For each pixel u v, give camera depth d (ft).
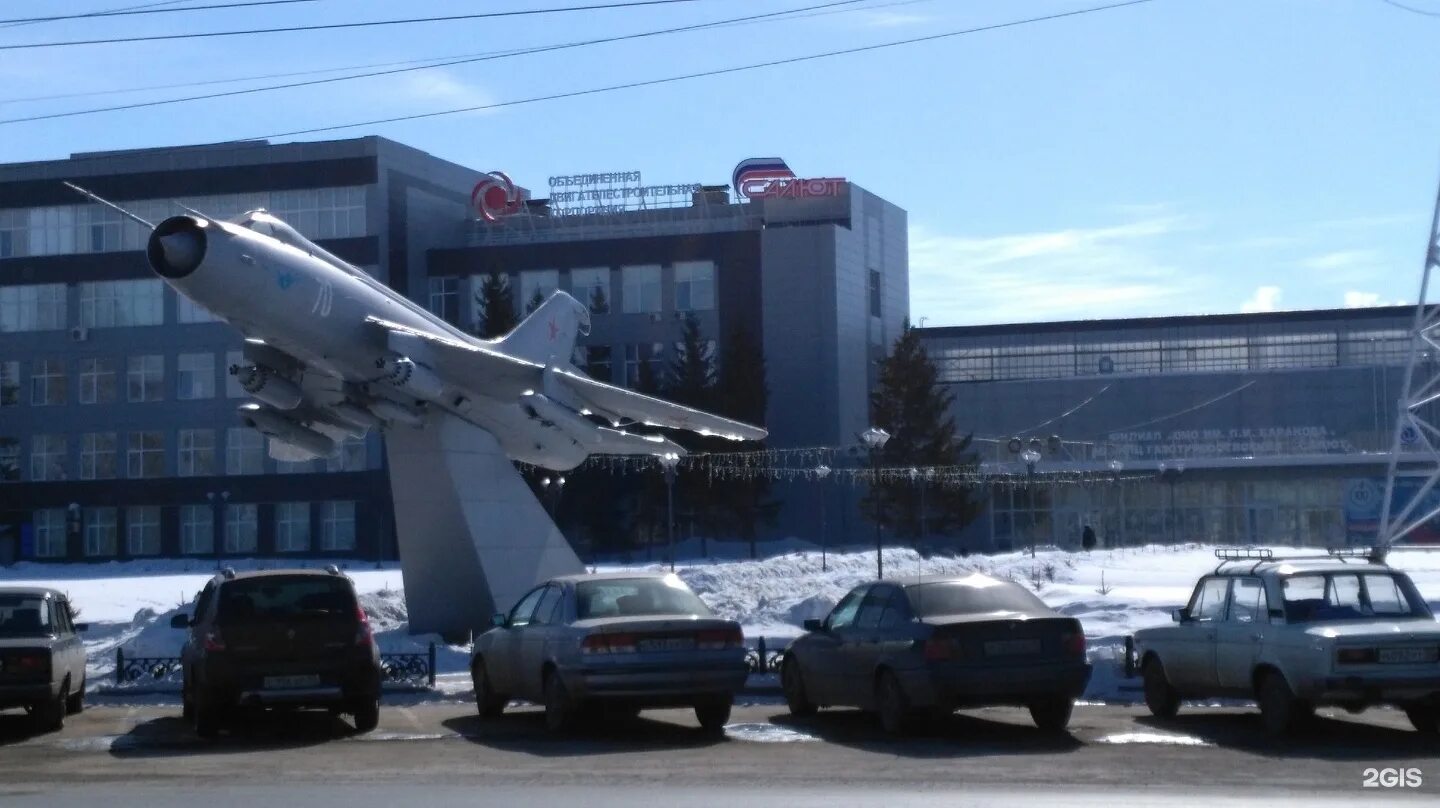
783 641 76.23
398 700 63.62
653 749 45.80
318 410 86.99
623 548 238.68
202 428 237.66
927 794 35.32
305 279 78.64
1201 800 33.91
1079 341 256.11
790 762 42.04
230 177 230.07
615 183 249.14
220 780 39.73
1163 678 51.52
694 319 228.22
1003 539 241.14
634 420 99.91
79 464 240.12
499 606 86.33
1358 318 246.68
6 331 241.14
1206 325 252.01
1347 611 46.16
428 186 244.22
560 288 240.32
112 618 107.76
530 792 36.58
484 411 88.43
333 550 234.99
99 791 37.70
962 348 259.80
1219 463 232.12
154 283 237.66
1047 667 46.09
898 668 47.06
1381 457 223.92
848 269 246.06
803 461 237.66
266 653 49.70
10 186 237.45
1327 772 38.68
